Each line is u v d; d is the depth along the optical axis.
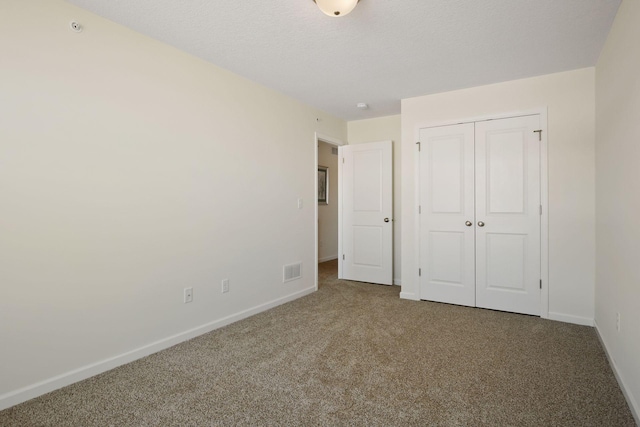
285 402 1.77
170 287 2.52
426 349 2.42
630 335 1.74
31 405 1.76
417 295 3.74
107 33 2.15
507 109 3.24
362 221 4.64
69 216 1.98
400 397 1.81
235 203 3.07
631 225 1.75
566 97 2.99
